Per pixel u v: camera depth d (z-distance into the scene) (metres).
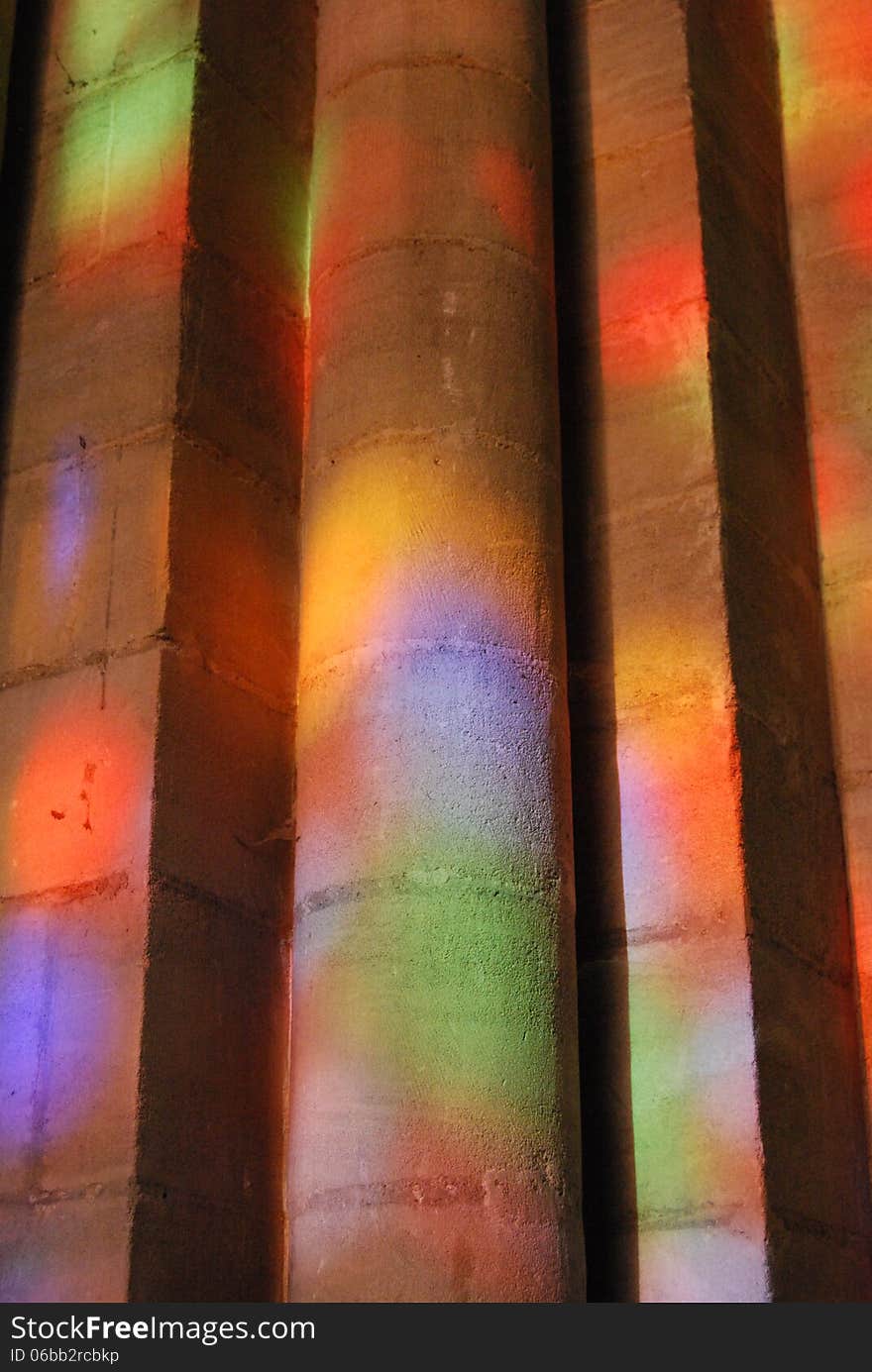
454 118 4.43
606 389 4.54
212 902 3.82
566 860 3.90
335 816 3.85
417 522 4.02
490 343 4.21
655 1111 3.90
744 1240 3.73
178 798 3.82
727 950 3.93
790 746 4.26
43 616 4.08
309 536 4.19
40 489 4.21
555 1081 3.69
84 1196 3.54
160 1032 3.63
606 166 4.77
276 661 4.14
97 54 4.62
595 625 4.32
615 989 4.02
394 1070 3.59
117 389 4.18
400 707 3.86
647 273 4.61
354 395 4.18
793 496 4.59
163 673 3.87
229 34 4.53
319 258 4.44
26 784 3.94
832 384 4.76
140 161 4.41
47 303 4.41
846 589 4.55
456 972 3.67
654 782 4.13
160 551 3.97
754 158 4.93
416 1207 3.50
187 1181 3.59
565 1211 3.61
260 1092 3.80
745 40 5.09
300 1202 3.63
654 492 4.38
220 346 4.24
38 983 3.76
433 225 4.30
